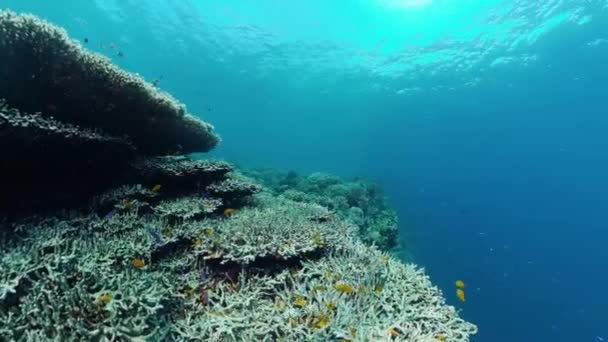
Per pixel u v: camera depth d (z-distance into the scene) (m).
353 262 4.05
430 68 28.53
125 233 3.72
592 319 23.41
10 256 2.74
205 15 28.33
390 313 3.21
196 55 34.38
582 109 26.75
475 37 23.50
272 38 31.05
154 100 4.75
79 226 3.72
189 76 40.00
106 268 2.89
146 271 3.18
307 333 2.86
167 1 25.77
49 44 3.59
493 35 22.59
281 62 34.09
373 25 29.42
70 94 4.07
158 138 5.52
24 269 2.66
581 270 30.42
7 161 3.49
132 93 4.48
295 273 3.79
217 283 3.57
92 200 4.45
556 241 36.59
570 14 18.64
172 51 33.62
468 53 25.06
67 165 4.12
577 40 19.77
